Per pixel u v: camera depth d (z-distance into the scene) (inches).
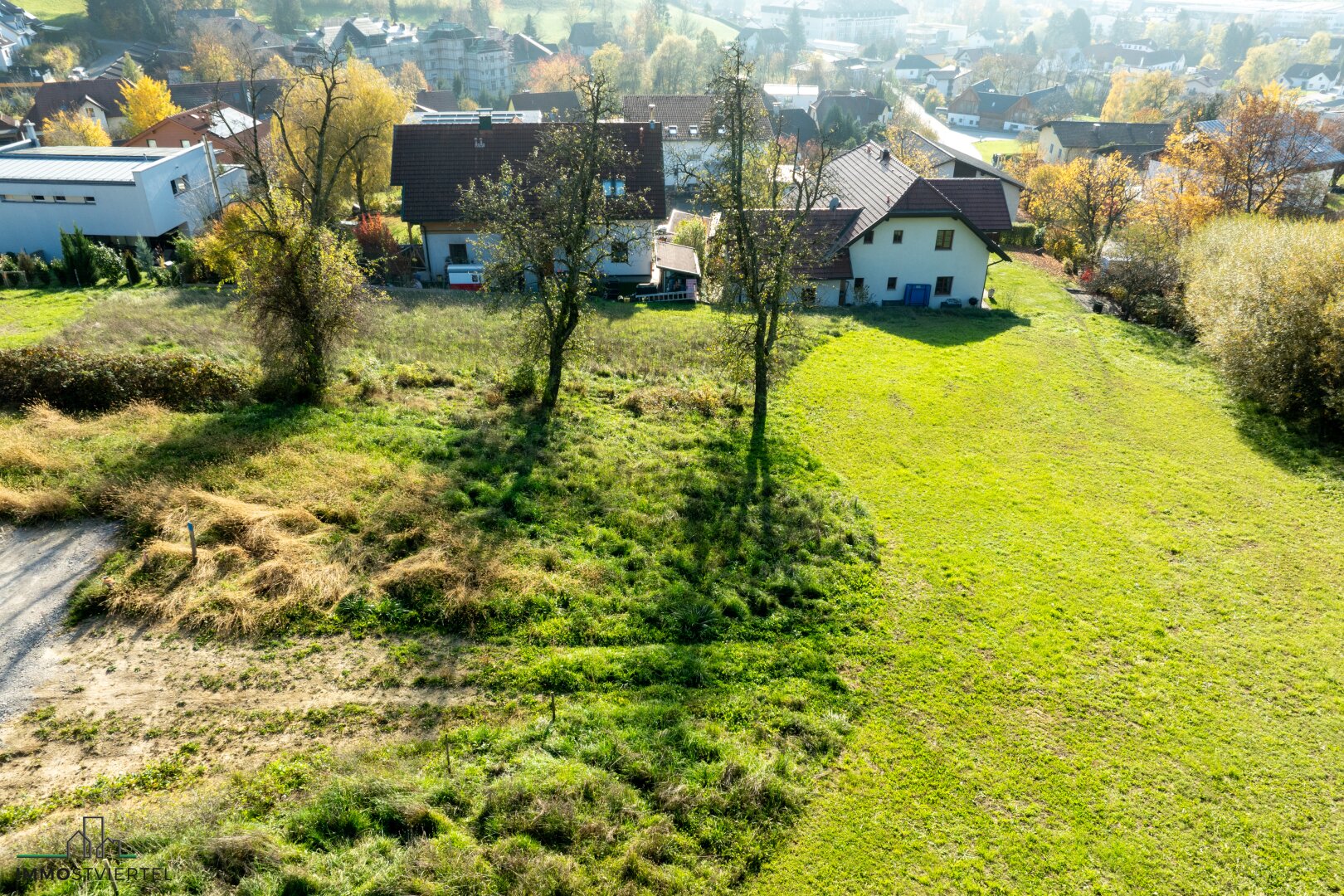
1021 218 2910.9
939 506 902.4
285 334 929.5
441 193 1786.4
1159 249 1831.9
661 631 631.2
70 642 538.6
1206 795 543.2
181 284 1563.7
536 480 815.7
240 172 2201.0
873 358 1370.6
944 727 580.4
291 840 414.0
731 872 446.3
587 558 701.9
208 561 609.0
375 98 2132.1
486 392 1037.8
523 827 440.5
